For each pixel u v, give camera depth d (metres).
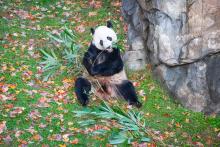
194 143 8.52
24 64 10.63
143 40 10.98
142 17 10.99
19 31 12.07
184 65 9.66
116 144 8.35
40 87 9.88
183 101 9.60
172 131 8.83
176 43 9.48
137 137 8.58
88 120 8.80
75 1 13.96
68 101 9.47
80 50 11.24
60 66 10.65
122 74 9.79
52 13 13.25
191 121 9.17
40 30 12.21
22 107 9.09
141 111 9.37
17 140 8.20
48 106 9.23
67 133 8.48
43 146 8.09
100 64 9.59
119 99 9.73
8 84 9.81
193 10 9.19
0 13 12.98
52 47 11.45
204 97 9.39
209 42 9.12
